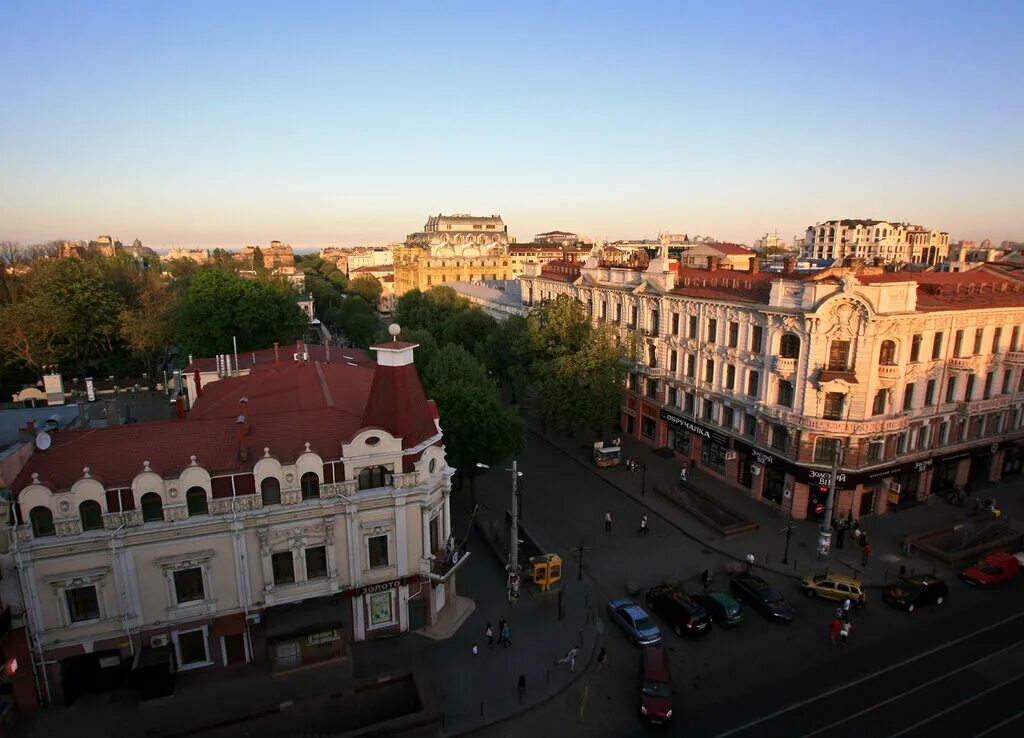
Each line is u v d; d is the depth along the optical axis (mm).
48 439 29766
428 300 121312
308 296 141500
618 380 63750
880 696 31078
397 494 33125
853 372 47094
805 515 50781
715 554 46156
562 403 62094
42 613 28406
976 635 36344
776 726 29016
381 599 34812
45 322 79938
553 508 53844
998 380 54938
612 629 37219
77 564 28562
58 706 29453
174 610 30328
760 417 53062
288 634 31281
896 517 51031
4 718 28062
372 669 32688
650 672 30766
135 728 28078
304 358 48688
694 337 61469
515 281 155125
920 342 49094
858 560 44688
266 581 31531
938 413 51750
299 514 31547
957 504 53219
